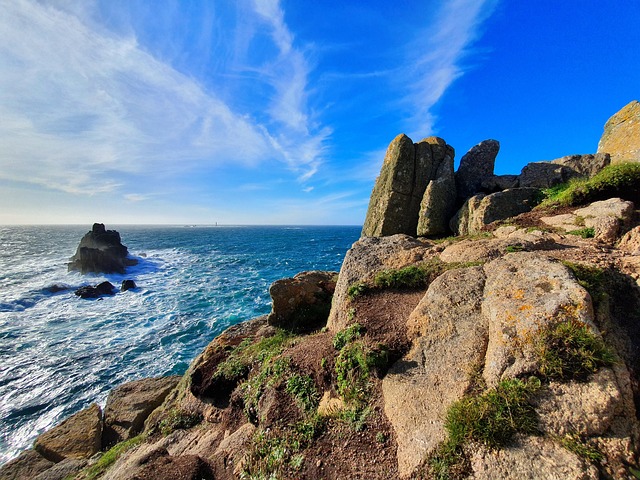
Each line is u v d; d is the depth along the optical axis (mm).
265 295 26969
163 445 6430
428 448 3219
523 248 6066
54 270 40625
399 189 13266
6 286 30609
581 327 3248
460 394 3449
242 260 47875
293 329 8844
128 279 33750
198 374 7621
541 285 3938
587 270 4188
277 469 4043
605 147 11836
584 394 2908
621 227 6391
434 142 14117
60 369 15492
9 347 17703
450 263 6203
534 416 2949
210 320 21422
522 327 3494
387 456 3572
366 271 6918
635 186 8039
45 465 9156
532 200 10727
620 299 4016
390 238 8141
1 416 12328
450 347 4094
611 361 3014
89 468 7781
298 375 5379
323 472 3770
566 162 11922
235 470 4543
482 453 2916
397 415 3812
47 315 22953
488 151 13586
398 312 5457
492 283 4504
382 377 4453
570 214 8016
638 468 2525
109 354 16922
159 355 16812
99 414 11117
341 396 4594
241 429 5500
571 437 2748
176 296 27359
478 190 13250
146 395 11789
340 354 4984
